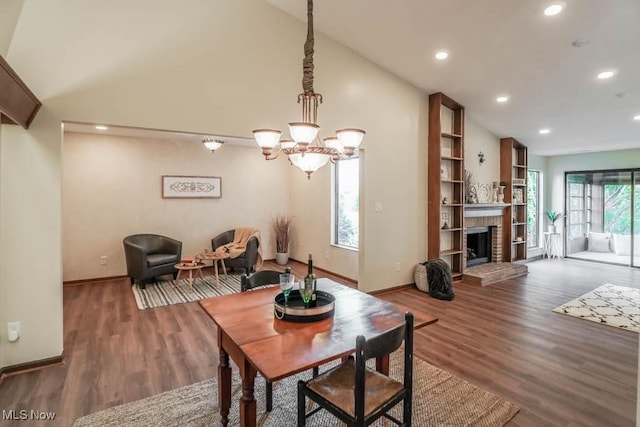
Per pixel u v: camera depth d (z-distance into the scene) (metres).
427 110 5.29
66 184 5.36
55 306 2.78
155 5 3.10
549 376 2.68
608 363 2.89
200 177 6.48
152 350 3.10
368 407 1.60
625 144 6.74
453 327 3.68
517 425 2.11
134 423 2.12
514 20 3.21
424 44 3.88
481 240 6.53
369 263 4.70
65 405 2.28
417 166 5.20
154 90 3.10
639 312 4.16
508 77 4.36
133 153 5.86
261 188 7.16
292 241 7.39
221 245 6.52
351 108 4.38
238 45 3.50
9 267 2.62
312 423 2.14
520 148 7.24
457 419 2.16
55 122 2.73
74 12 2.78
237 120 3.50
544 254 8.25
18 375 2.64
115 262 5.74
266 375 1.37
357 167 5.66
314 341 1.69
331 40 4.16
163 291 5.01
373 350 1.51
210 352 3.07
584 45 3.45
